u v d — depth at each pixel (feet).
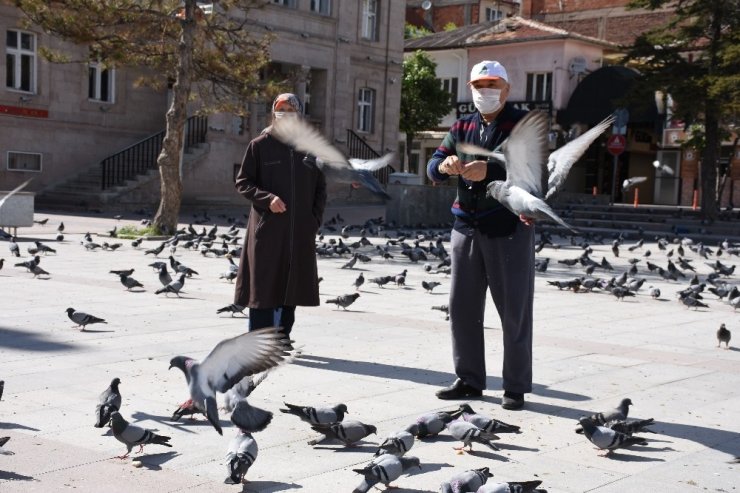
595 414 20.76
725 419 22.20
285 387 24.02
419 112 160.15
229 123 118.62
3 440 17.12
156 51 72.18
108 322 33.17
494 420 18.81
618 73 146.92
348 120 135.74
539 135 17.08
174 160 73.05
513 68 164.86
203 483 16.33
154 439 17.46
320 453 18.37
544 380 26.11
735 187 159.43
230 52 77.56
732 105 101.09
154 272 50.39
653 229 108.58
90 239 63.05
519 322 22.58
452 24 212.84
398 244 76.74
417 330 34.14
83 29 66.18
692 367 28.84
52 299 38.70
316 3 127.44
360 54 135.95
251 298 26.45
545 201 17.35
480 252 23.08
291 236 26.45
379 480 15.46
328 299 39.34
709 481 17.39
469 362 23.54
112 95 111.55
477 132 22.71
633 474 17.67
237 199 120.57
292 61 122.93
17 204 66.90
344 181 15.88
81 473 16.65
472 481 15.10
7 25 100.32
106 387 23.22
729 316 42.09
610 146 143.13
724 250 79.97
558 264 65.87
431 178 23.31
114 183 106.52
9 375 24.27
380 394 23.57
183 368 14.14
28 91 103.71
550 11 188.75
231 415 16.14
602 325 37.76
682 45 111.86
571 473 17.61
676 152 166.91
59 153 106.42
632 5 115.44
